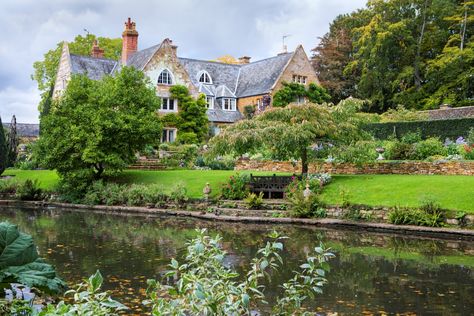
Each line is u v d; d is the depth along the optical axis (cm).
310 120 2127
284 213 1888
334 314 765
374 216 1739
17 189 2589
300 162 2616
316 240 1449
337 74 5675
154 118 2652
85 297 450
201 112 4047
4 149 2967
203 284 468
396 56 5075
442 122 3045
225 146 2102
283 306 543
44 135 2497
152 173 2708
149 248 1299
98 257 1183
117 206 2272
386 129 3338
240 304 466
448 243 1408
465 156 2320
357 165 2377
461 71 4362
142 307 793
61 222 1838
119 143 2503
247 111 4422
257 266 513
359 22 5681
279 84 4431
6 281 566
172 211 2083
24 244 587
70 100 2530
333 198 1912
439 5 4834
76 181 2467
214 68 4888
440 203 1661
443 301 839
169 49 4034
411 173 2264
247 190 2114
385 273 1042
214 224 1806
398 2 4956
